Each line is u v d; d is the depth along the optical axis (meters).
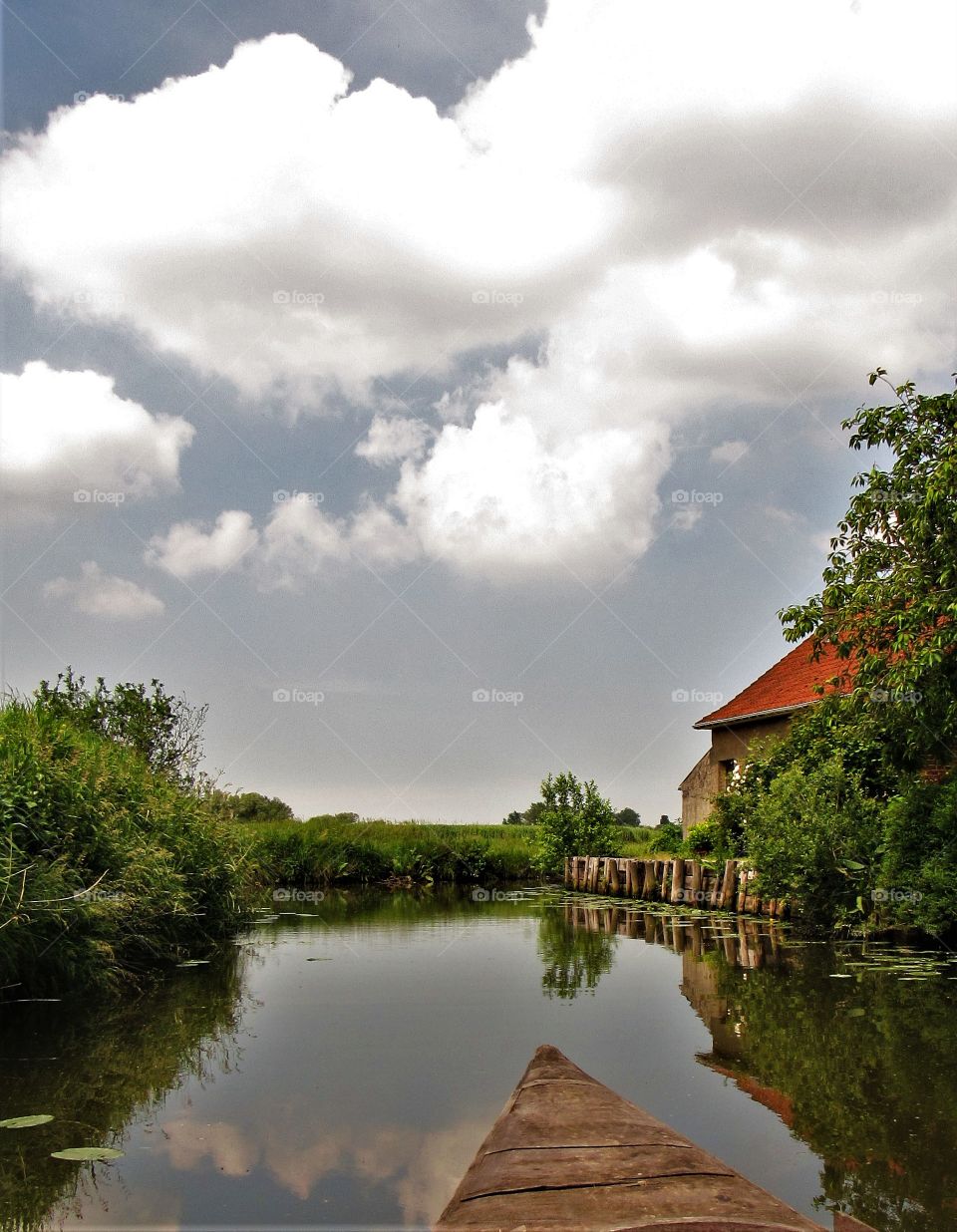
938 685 8.84
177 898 8.70
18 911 6.26
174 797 10.35
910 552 9.51
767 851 11.47
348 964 8.40
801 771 12.59
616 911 14.52
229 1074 4.61
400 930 11.53
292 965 8.35
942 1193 3.11
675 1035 5.40
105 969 7.00
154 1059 4.93
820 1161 3.40
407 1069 4.69
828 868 10.66
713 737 21.08
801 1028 5.55
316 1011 6.18
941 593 8.68
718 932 11.09
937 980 7.32
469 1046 5.17
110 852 7.60
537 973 7.81
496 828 26.98
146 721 13.13
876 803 11.04
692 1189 2.24
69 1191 3.17
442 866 22.64
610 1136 2.56
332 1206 3.04
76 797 7.49
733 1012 6.05
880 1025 5.62
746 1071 4.59
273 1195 3.12
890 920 9.90
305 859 20.88
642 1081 4.41
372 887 21.16
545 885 22.28
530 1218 2.08
